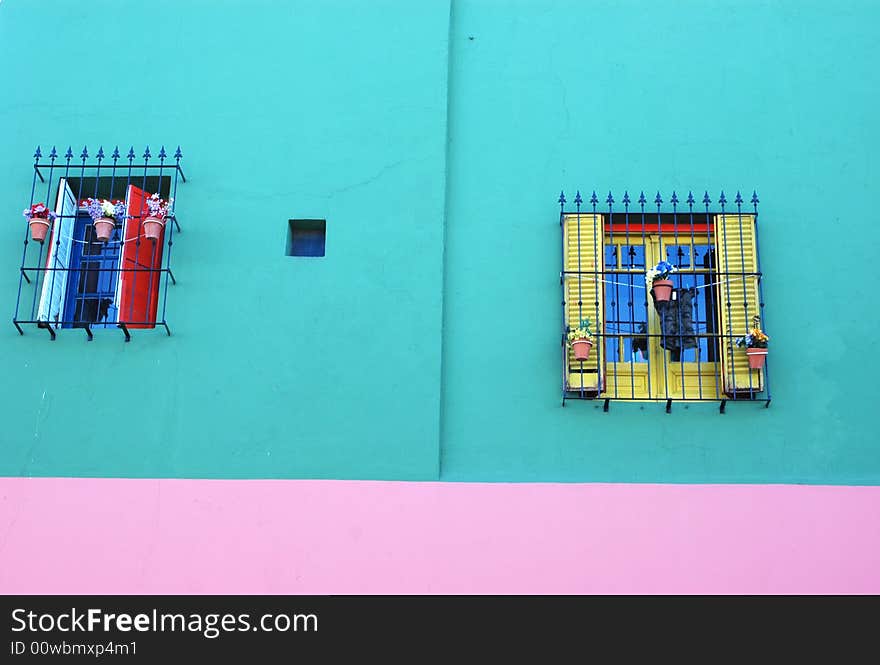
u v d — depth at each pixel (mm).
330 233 8445
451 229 8539
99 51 8961
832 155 8680
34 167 8625
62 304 8383
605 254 8594
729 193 8594
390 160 8617
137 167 8547
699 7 9031
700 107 8828
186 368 8109
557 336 8250
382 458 7879
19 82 8859
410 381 8055
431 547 7660
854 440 7980
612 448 7965
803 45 8977
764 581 7586
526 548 7660
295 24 9008
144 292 8242
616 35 9016
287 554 7656
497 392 8125
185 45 8977
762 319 8258
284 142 8688
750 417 8031
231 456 7898
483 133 8797
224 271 8352
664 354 8156
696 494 7801
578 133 8781
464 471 7914
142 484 7828
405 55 8906
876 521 7727
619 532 7707
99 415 8000
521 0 9070
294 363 8117
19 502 7781
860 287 8359
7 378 8078
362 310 8242
